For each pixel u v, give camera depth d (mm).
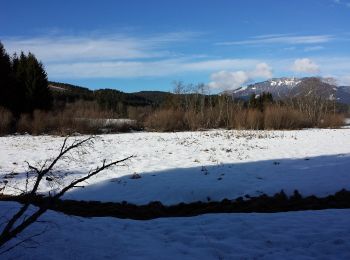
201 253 6430
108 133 37938
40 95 46719
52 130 37219
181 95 55062
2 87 43375
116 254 6324
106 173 14523
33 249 6305
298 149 20609
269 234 7211
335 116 49281
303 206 9602
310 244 6707
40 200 10617
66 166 16266
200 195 11398
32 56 47344
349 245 6582
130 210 9914
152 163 16391
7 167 16500
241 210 9539
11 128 37094
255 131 37188
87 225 7844
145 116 47750
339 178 12586
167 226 7930
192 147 22109
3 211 8328
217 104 51125
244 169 14531
